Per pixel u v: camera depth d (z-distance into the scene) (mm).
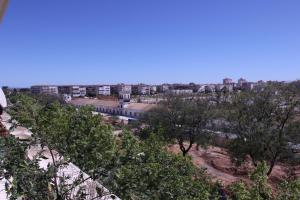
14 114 3867
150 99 133125
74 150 4344
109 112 105562
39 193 3330
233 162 35938
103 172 4102
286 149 33094
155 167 8141
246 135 34844
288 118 33750
